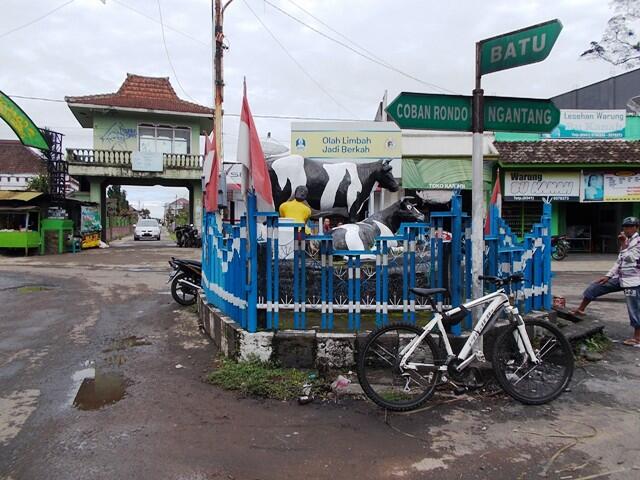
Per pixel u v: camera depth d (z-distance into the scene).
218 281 6.30
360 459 3.38
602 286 6.64
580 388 4.70
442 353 4.34
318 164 9.98
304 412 4.12
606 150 19.20
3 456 3.39
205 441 3.62
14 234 19.92
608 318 7.57
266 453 3.46
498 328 4.91
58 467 3.24
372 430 3.80
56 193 23.03
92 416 4.05
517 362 4.43
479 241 4.88
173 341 6.42
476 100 4.85
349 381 4.62
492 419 4.00
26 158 43.41
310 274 5.41
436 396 4.43
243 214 5.08
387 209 7.43
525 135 20.02
